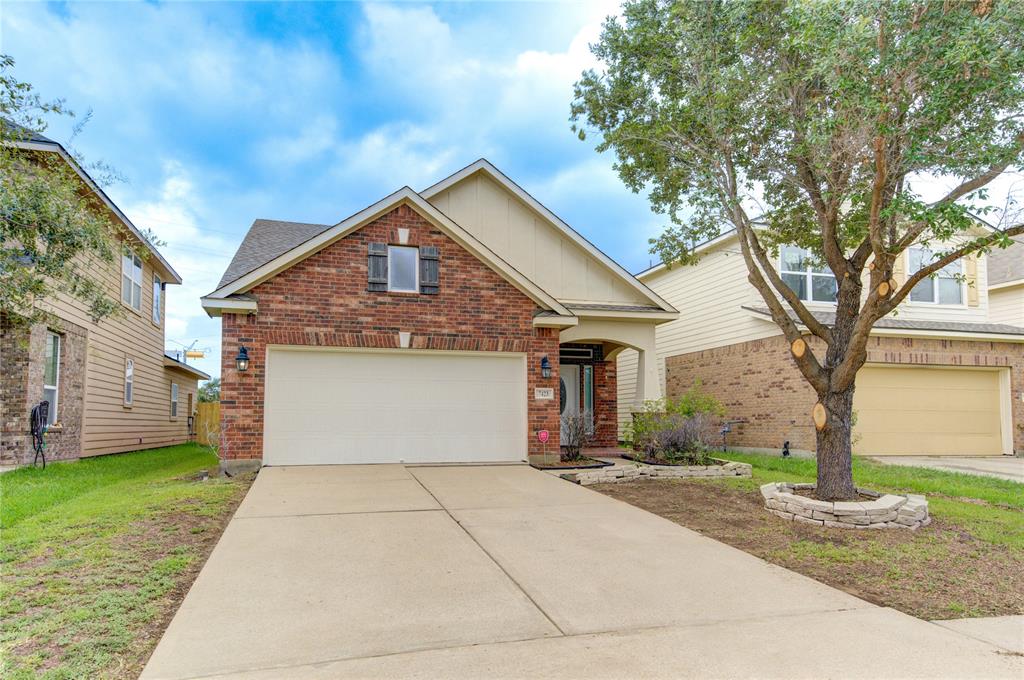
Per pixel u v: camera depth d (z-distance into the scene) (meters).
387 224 11.32
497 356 11.93
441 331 11.47
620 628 4.22
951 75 6.09
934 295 17.05
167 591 4.77
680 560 5.84
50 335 12.34
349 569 5.34
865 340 7.50
